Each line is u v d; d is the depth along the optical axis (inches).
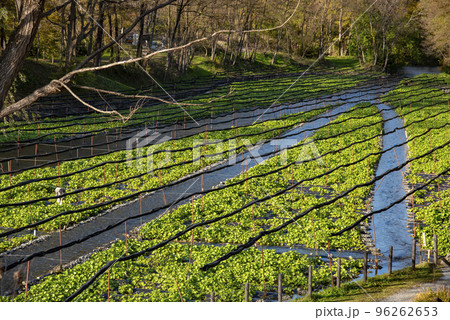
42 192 994.7
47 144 1347.2
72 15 1889.8
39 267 680.4
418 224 846.5
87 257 710.5
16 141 1312.7
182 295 580.1
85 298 570.3
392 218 922.7
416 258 740.0
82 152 1347.2
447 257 712.4
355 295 571.8
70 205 911.0
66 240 780.0
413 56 3853.3
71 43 1978.3
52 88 443.5
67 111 1806.1
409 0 3875.5
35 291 586.2
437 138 1545.3
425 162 1304.1
